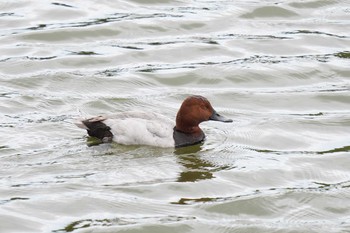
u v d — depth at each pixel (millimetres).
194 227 12898
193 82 19516
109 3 23891
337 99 18859
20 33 21719
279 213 13602
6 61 20016
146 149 15406
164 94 18719
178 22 22719
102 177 14281
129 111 15961
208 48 21297
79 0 24016
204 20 22953
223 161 15250
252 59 20797
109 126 15562
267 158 15555
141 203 13539
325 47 21688
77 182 14047
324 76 20094
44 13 23000
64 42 21453
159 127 15594
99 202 13469
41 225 12750
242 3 24141
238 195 14023
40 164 14617
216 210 13516
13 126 16312
